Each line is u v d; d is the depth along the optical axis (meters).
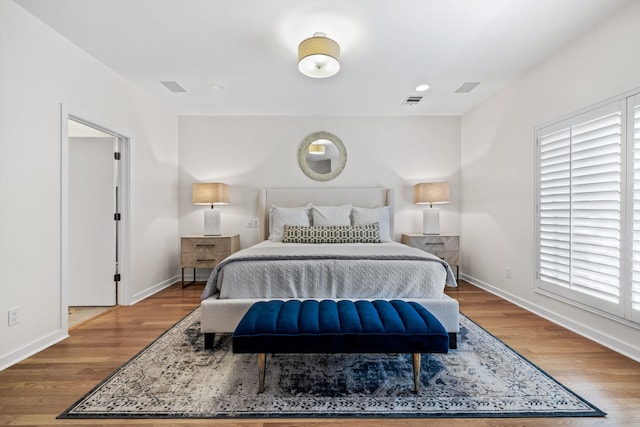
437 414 1.45
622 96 2.03
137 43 2.45
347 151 4.34
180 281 4.28
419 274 2.23
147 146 3.54
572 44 2.44
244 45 2.48
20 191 2.01
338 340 1.56
